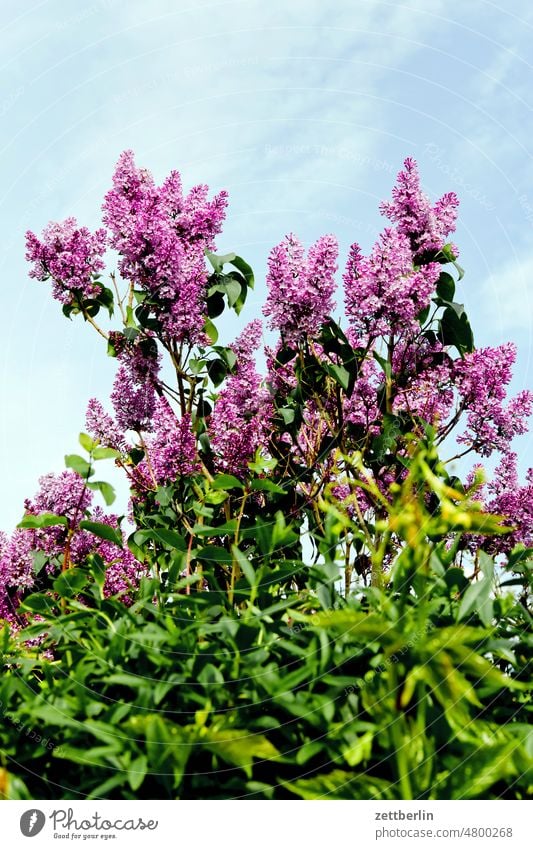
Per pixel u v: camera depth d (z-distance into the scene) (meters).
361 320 2.65
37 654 1.49
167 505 2.48
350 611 1.12
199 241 2.88
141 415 2.84
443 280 2.80
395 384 2.85
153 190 2.74
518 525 2.70
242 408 2.76
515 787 1.15
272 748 1.03
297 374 2.73
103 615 1.31
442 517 1.16
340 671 1.14
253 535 2.40
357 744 1.03
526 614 1.35
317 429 2.97
